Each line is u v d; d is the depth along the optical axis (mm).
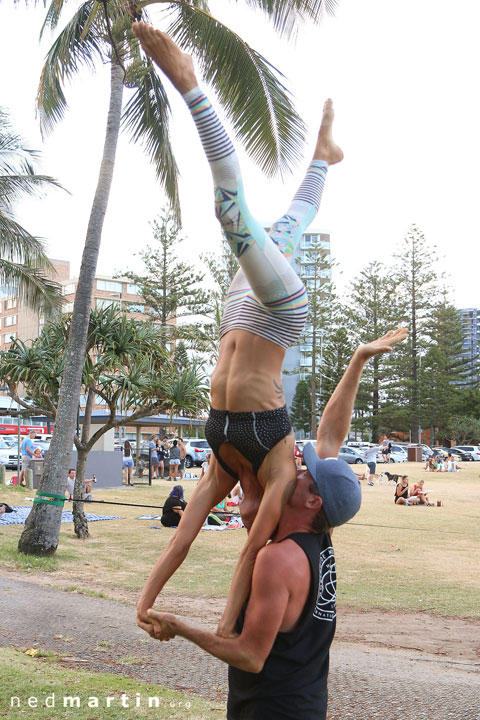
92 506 18781
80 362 11062
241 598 2369
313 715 2389
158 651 5773
